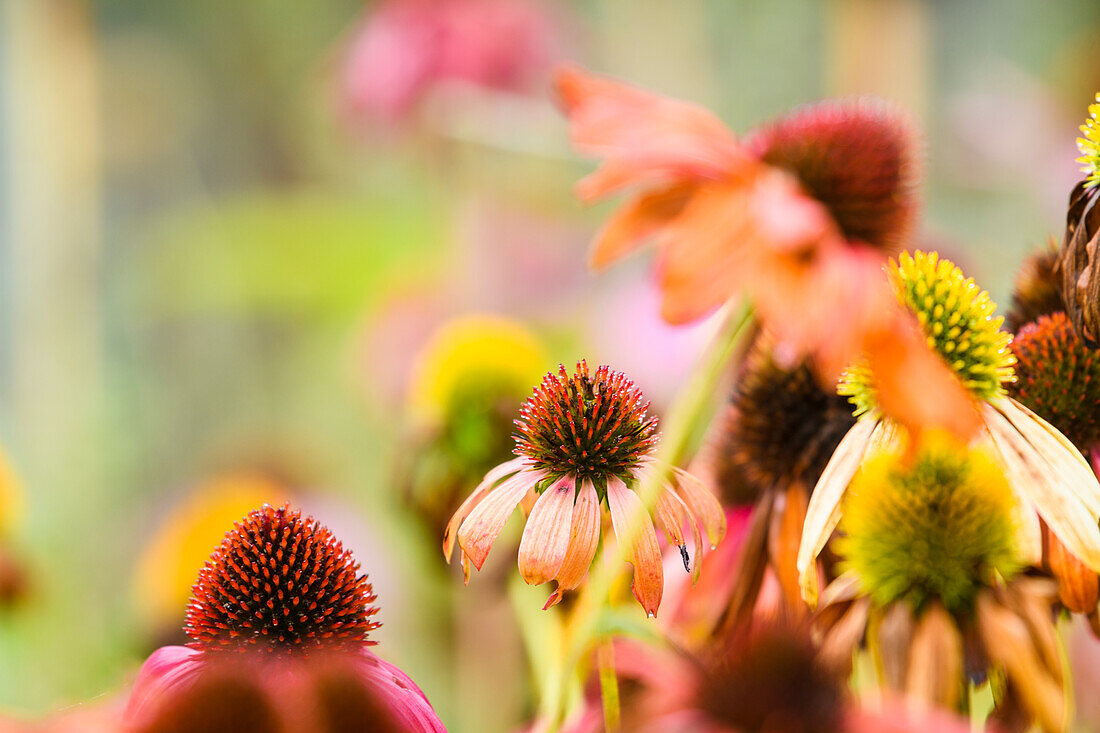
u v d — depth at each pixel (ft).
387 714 2.26
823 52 7.79
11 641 4.83
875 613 2.35
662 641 2.32
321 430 7.45
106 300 8.58
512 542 2.85
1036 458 2.38
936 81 7.72
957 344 2.42
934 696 2.32
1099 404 2.44
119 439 7.79
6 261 7.95
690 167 2.72
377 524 5.29
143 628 3.43
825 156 2.74
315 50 9.48
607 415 2.40
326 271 7.13
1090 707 2.67
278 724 2.21
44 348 7.82
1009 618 2.34
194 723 2.20
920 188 2.84
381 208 7.55
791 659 2.20
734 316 2.58
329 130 8.67
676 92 7.75
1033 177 7.35
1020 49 8.09
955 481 2.37
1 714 2.21
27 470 7.37
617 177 2.72
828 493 2.39
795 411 2.57
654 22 7.73
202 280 7.57
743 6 7.84
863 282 2.52
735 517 2.58
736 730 2.18
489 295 6.20
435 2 6.63
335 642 2.32
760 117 7.87
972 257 4.64
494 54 6.54
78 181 8.05
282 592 2.32
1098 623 2.35
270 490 5.48
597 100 2.80
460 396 3.42
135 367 8.41
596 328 5.35
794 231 2.61
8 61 7.97
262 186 9.16
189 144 9.32
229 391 8.32
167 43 9.47
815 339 2.47
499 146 6.30
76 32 8.06
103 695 2.36
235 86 9.36
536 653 2.79
